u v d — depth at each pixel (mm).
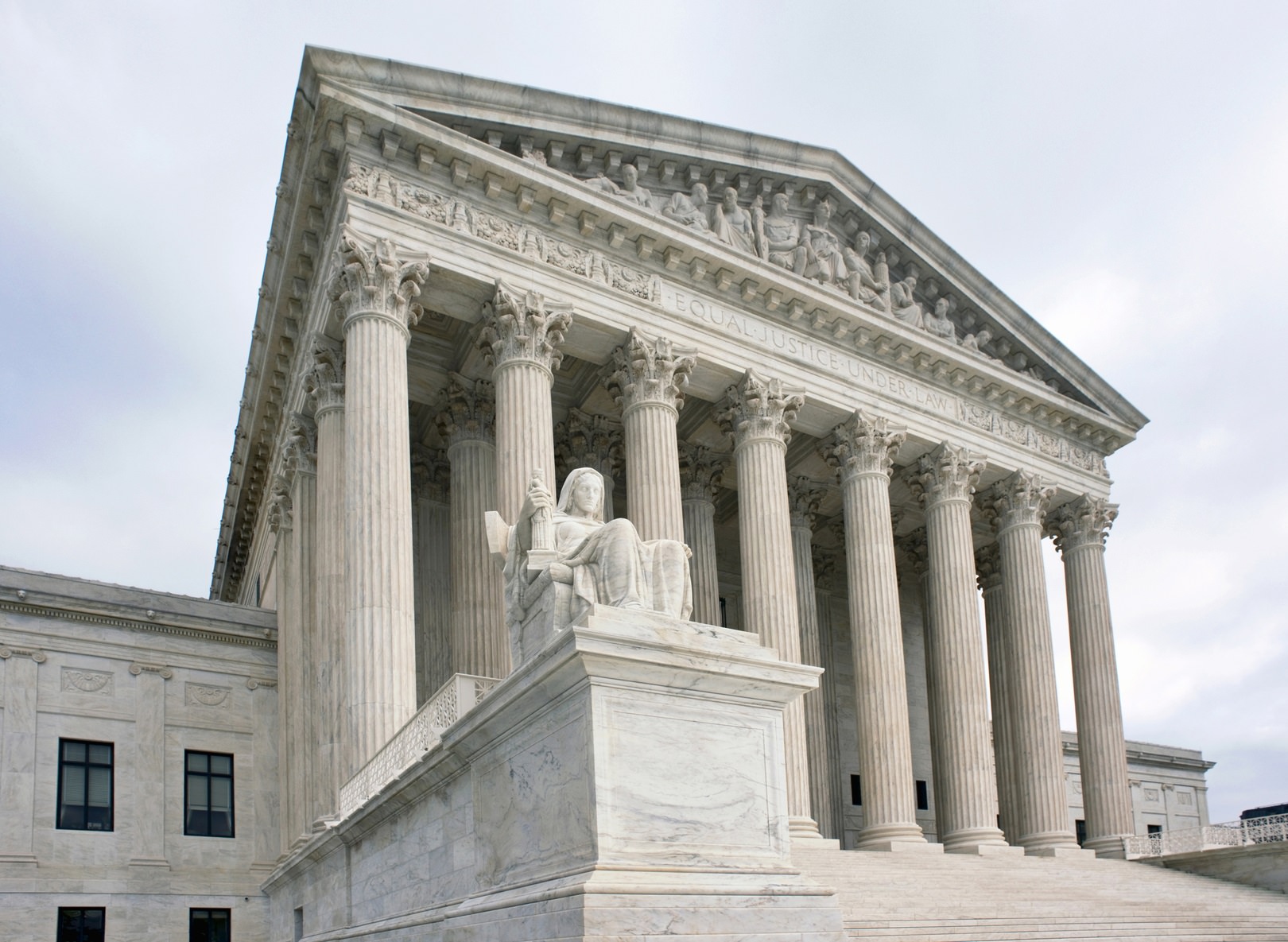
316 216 32938
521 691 12859
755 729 12773
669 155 37625
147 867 36031
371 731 26438
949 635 41562
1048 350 48000
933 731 49531
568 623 13516
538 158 34562
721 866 11828
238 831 38031
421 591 39594
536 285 33312
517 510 30828
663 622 12656
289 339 37031
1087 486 48750
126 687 37625
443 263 31562
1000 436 45688
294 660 35719
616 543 13477
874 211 43156
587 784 11602
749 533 36844
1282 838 37969
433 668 38875
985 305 46031
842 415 40781
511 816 13445
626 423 35438
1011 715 49812
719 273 37562
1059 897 29312
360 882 21594
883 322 41312
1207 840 41031
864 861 32156
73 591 37500
